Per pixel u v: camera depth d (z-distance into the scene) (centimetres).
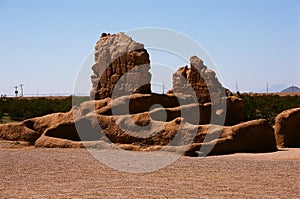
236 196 1169
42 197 1145
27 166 1623
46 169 1568
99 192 1208
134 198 1138
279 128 2438
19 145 2303
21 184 1323
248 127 2145
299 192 1227
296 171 1545
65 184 1323
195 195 1177
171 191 1224
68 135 2295
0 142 2356
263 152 2152
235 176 1448
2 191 1223
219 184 1324
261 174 1484
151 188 1264
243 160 1812
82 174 1483
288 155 1973
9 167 1602
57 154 1928
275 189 1261
